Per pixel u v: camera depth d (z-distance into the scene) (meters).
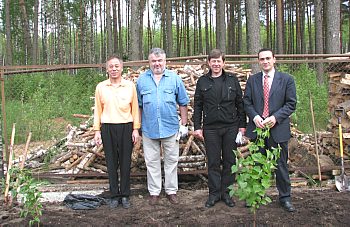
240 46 28.84
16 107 10.94
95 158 6.70
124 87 5.15
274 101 4.82
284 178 4.89
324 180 6.45
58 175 6.32
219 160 5.13
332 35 13.26
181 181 6.56
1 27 32.50
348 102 6.56
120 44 27.47
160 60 5.09
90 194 5.78
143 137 5.34
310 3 28.70
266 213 4.77
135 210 5.04
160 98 5.14
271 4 29.59
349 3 22.58
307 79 13.43
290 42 29.45
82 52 31.86
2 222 4.66
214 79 5.00
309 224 4.48
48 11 34.25
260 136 4.50
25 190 4.44
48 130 10.56
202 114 5.23
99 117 5.24
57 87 14.23
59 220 4.66
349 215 4.69
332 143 7.03
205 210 4.94
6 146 6.35
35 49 23.94
